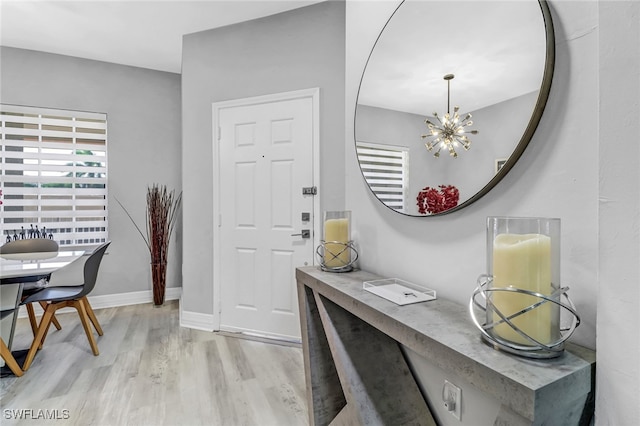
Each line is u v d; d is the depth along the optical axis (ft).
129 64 11.96
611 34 2.10
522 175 2.86
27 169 10.75
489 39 3.05
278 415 5.62
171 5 8.50
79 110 11.32
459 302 3.51
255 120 9.23
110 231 11.77
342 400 5.08
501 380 2.07
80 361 7.52
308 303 5.12
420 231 4.06
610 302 2.08
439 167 3.60
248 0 8.36
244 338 8.96
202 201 9.88
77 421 5.41
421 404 3.82
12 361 6.74
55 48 10.68
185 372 7.03
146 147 12.32
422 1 3.84
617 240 2.06
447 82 3.49
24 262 7.56
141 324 10.02
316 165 8.57
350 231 5.30
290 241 8.87
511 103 2.86
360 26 5.32
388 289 3.95
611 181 2.10
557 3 2.58
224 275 9.57
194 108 9.95
